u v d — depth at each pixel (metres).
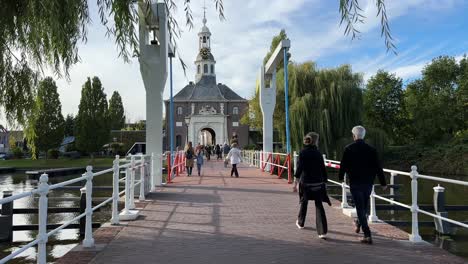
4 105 8.01
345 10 5.58
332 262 5.16
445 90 50.31
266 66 23.33
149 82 13.98
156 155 14.33
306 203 7.20
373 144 34.31
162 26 13.41
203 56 79.31
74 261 5.17
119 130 83.06
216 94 75.62
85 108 57.66
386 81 57.69
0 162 49.62
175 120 74.81
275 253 5.61
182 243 6.20
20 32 7.02
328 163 10.80
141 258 5.35
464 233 12.17
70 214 16.23
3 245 11.55
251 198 11.46
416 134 55.53
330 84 31.66
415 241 6.27
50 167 43.06
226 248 5.90
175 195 12.05
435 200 12.28
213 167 28.73
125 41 6.54
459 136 45.19
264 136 23.34
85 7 6.94
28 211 13.33
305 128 31.09
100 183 26.66
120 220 8.12
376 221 7.95
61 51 6.89
